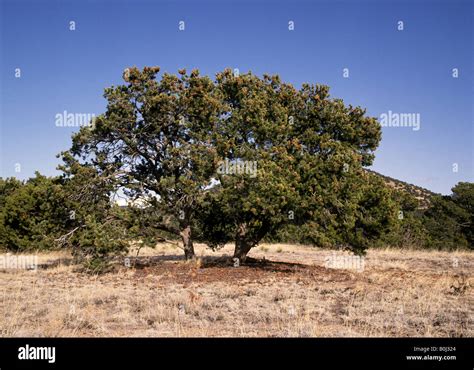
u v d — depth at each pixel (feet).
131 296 45.93
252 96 67.97
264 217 61.31
